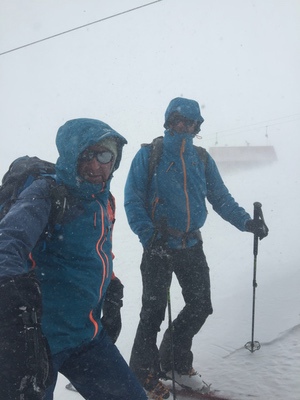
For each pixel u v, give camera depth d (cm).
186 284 297
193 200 291
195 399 283
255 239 317
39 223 164
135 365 284
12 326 134
